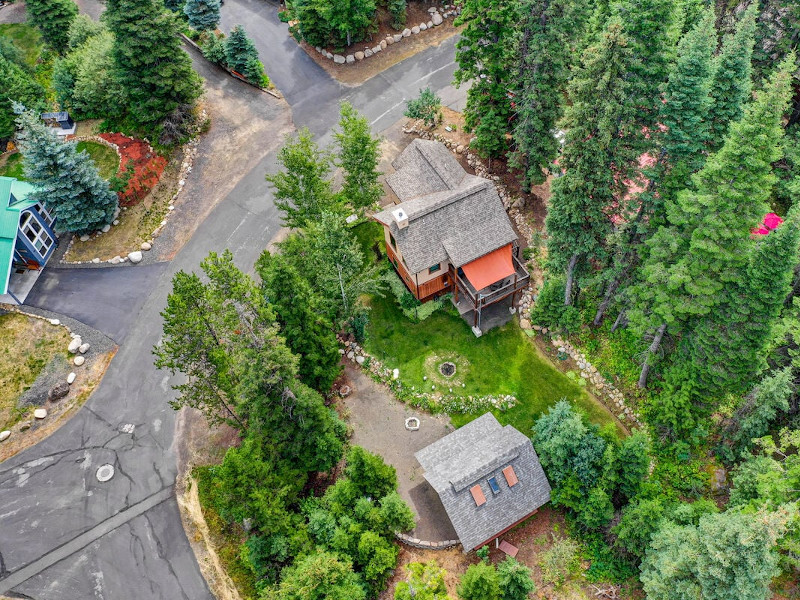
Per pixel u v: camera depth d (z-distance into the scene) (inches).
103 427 1583.4
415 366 1658.5
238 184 2094.0
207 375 1364.4
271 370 1219.2
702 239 1213.7
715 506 1253.7
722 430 1451.8
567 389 1585.9
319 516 1311.5
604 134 1245.1
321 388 1531.7
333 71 2438.5
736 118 1352.1
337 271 1508.4
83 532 1411.2
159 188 2085.4
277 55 2524.6
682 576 1072.8
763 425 1338.6
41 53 2620.6
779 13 1770.4
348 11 2310.5
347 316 1627.7
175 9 2664.9
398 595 1235.9
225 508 1326.3
